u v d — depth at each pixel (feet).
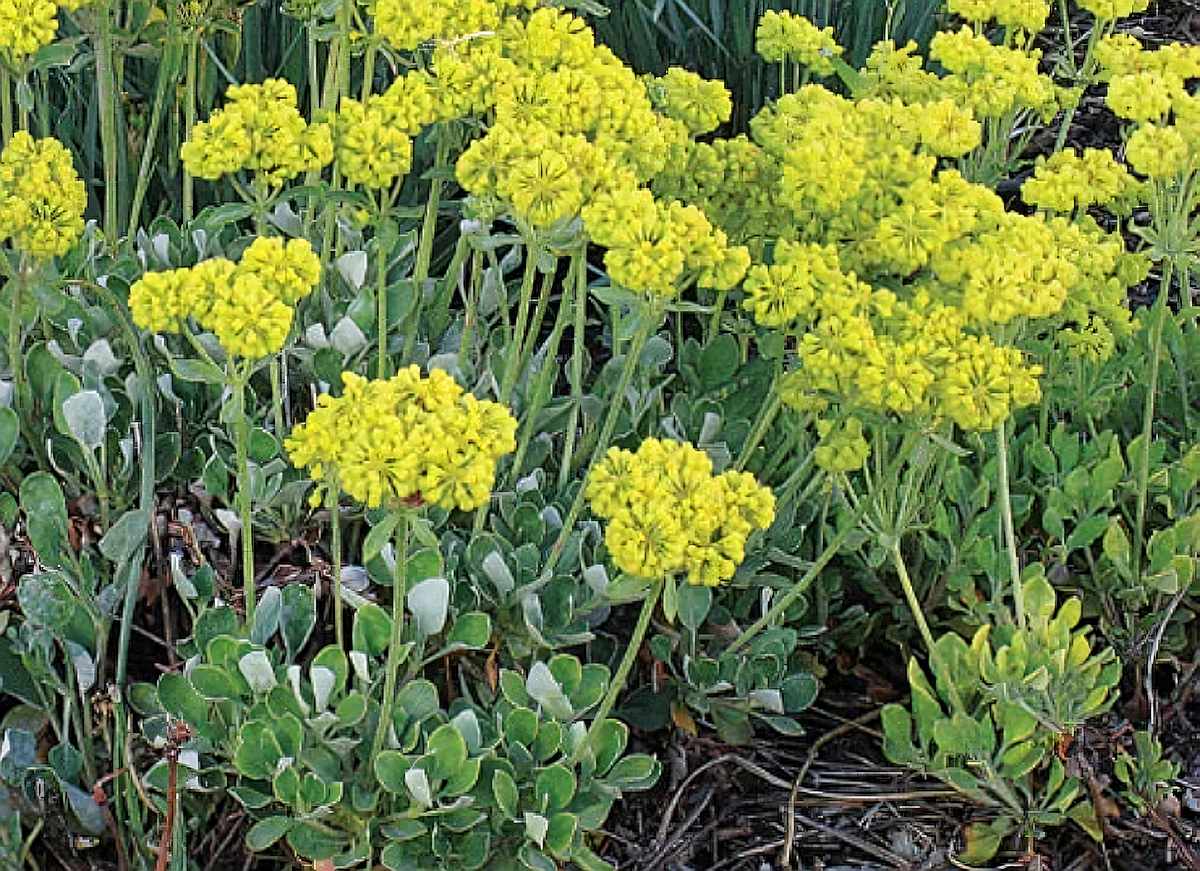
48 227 3.40
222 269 3.10
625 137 3.50
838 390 3.43
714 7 4.72
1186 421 4.05
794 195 3.51
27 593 3.33
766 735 3.78
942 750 3.54
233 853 3.44
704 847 3.61
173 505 3.72
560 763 3.31
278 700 3.31
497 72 3.46
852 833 3.63
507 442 3.01
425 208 3.75
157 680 3.58
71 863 3.38
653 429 3.92
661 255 3.24
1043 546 3.94
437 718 3.43
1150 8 6.41
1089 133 5.58
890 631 3.89
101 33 3.76
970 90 3.84
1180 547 3.81
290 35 4.51
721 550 3.08
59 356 3.65
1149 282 4.83
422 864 3.33
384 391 2.98
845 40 4.97
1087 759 3.67
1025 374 3.36
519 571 3.58
